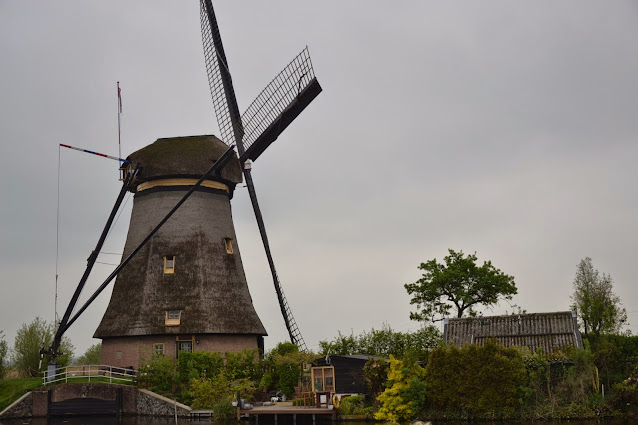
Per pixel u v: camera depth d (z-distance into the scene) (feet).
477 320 134.10
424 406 115.34
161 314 153.28
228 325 155.43
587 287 150.71
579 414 108.17
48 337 175.63
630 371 127.34
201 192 165.17
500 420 109.40
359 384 127.44
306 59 147.23
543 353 119.96
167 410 134.00
